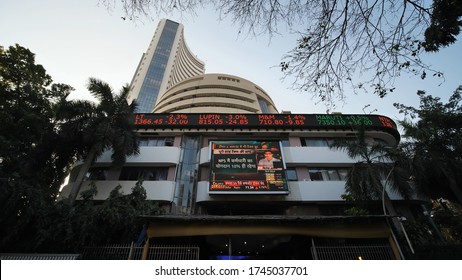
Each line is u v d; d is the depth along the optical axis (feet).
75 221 30.71
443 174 44.27
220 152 53.67
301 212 50.03
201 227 27.20
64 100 44.93
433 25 13.23
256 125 61.05
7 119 40.91
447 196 50.37
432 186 48.42
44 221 30.04
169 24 295.48
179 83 119.75
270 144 55.62
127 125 47.85
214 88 110.01
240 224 27.43
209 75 118.32
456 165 41.73
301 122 62.13
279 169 51.31
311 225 27.63
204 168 55.77
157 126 60.49
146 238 27.71
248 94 111.65
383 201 37.99
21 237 29.94
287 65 13.99
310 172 56.29
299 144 60.08
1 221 29.48
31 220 30.48
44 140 43.86
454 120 45.55
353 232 27.50
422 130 44.62
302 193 50.31
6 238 28.45
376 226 27.96
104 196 49.08
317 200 49.57
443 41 13.43
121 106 47.26
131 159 54.44
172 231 26.91
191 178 53.88
